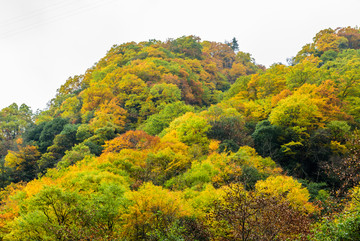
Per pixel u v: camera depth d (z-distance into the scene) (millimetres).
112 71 70750
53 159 44781
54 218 14461
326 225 10258
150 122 44812
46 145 50688
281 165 29609
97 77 72875
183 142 31344
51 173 27359
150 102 55188
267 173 23672
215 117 35844
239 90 53375
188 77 72750
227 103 44312
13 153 47312
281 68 54719
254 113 37875
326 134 28484
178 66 74000
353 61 59500
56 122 54312
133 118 54844
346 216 10000
